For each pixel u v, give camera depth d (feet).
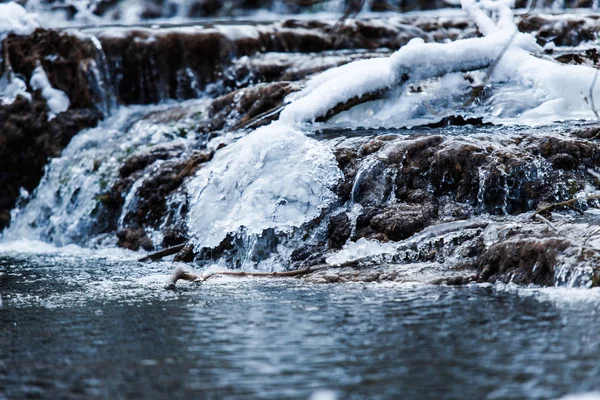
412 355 37.24
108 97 109.29
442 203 65.31
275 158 71.26
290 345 39.68
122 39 111.04
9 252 86.99
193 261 72.49
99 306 51.34
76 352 39.88
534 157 65.98
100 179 93.15
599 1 134.51
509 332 40.52
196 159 81.92
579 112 78.23
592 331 40.14
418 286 54.39
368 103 81.87
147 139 97.35
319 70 104.17
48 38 109.91
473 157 65.46
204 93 111.65
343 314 46.01
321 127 79.56
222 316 46.83
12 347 41.19
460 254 58.49
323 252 65.26
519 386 32.68
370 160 68.18
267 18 146.20
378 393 32.48
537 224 58.29
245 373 35.53
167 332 43.37
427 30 120.16
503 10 89.71
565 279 50.72
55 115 105.81
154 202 82.64
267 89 88.94
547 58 85.51
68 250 87.25
